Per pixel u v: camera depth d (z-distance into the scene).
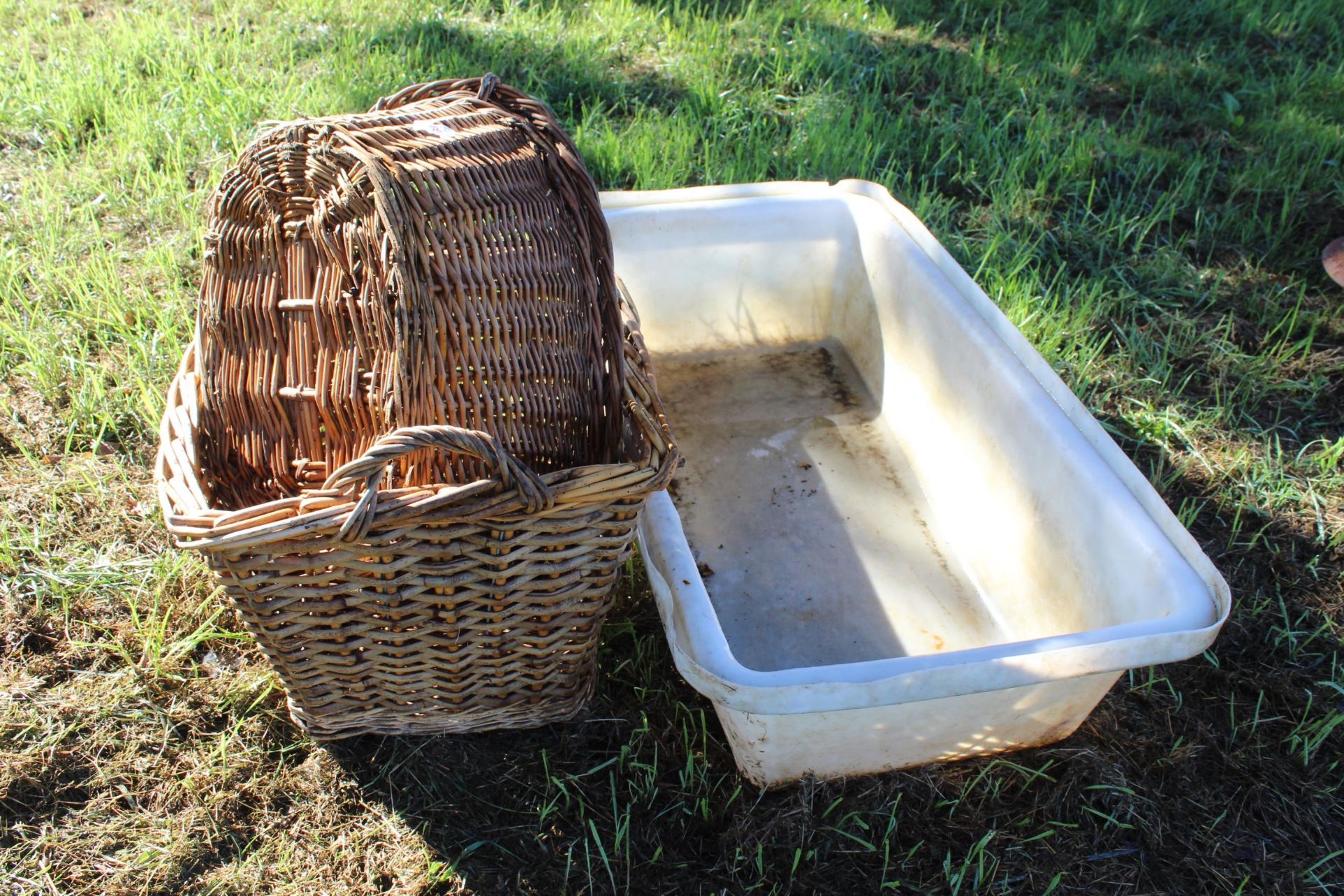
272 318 1.55
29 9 4.33
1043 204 3.47
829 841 1.72
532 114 1.77
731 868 1.68
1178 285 3.14
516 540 1.46
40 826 1.68
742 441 2.55
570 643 1.72
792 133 3.71
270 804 1.74
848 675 1.44
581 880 1.66
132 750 1.79
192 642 1.93
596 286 1.68
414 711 1.76
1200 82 4.30
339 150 1.50
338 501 1.37
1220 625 1.51
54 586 2.02
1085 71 4.37
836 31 4.44
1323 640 2.11
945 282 2.40
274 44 4.03
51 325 2.65
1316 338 2.98
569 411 1.63
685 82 4.02
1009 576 2.11
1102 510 1.81
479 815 1.74
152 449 2.39
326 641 1.58
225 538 1.35
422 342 1.44
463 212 1.51
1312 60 4.54
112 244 2.99
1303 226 3.45
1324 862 1.74
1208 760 1.89
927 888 1.67
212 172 3.20
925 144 3.65
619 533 1.57
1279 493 2.42
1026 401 2.05
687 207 2.64
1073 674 1.48
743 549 2.26
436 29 4.14
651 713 1.90
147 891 1.61
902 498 2.41
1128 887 1.69
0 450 2.35
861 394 2.71
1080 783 1.82
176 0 4.46
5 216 3.07
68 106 3.54
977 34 4.60
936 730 1.70
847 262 2.76
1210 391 2.77
